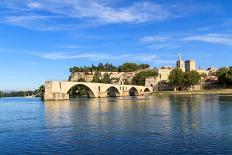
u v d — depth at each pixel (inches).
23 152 2135.8
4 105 7381.9
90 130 2898.6
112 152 2068.2
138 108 5265.8
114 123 3314.5
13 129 3080.7
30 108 5930.1
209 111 4384.8
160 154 1999.3
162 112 4409.5
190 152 2027.6
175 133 2647.6
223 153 1991.9
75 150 2146.9
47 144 2348.7
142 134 2628.0
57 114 4453.7
